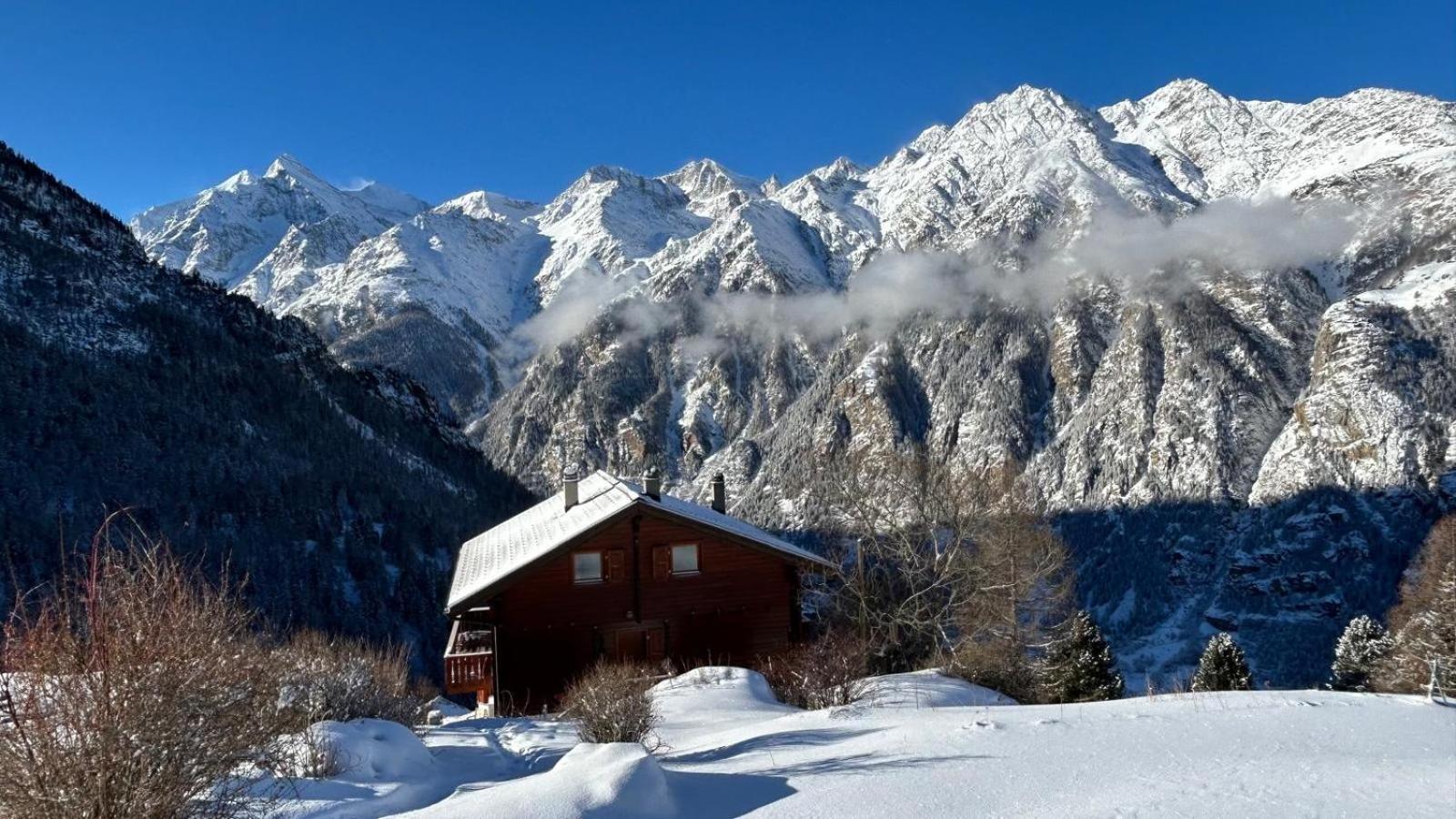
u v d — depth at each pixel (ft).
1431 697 39.70
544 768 37.81
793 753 32.78
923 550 107.04
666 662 80.28
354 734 36.09
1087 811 21.48
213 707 23.49
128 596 22.99
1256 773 24.71
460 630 100.53
